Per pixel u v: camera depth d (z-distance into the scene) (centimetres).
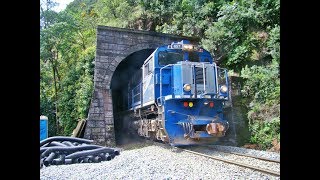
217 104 1145
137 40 1838
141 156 977
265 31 1524
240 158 894
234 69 1584
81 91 2256
